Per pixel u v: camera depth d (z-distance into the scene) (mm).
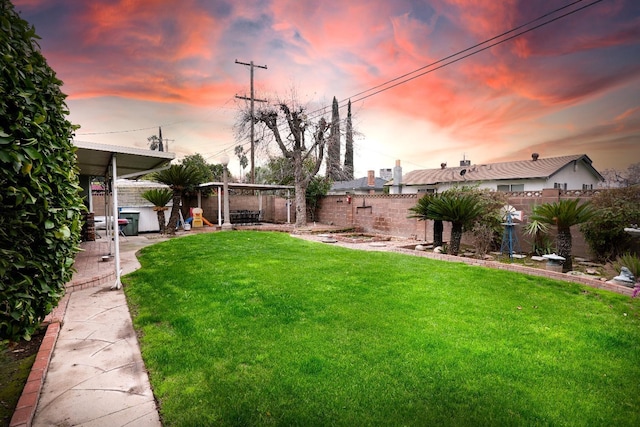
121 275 6059
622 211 7070
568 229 6910
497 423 2123
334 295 4562
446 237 11281
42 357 2959
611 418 2199
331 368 2727
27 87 2102
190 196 16875
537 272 6199
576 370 2779
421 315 3869
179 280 5445
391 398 2352
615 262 6895
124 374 2756
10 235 1903
